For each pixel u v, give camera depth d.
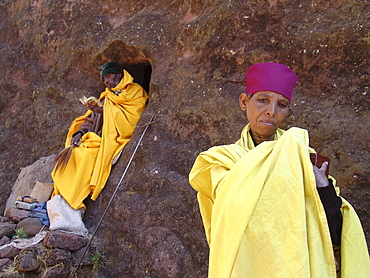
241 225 1.73
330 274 1.72
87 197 5.00
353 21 3.92
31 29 7.09
